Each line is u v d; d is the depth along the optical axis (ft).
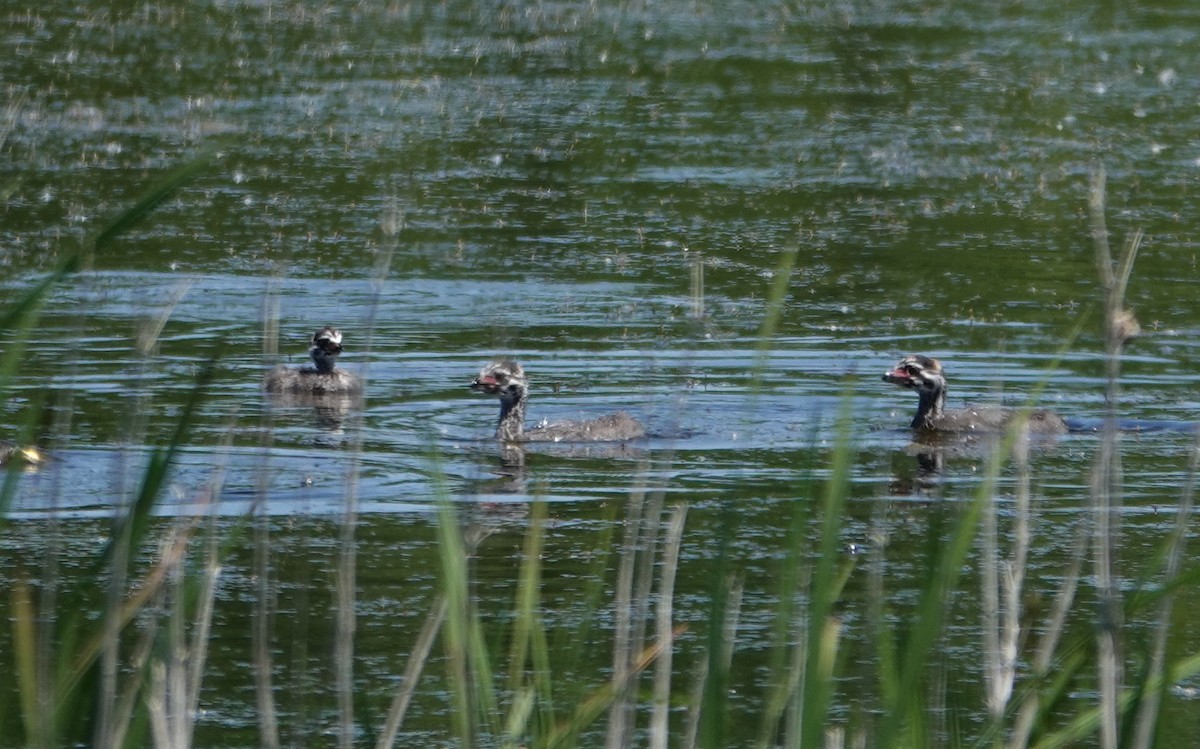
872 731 29.25
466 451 59.67
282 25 158.20
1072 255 90.12
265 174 105.91
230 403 63.77
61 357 68.64
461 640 26.78
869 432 62.85
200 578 27.96
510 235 93.30
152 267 85.15
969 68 143.74
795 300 81.20
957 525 27.14
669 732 36.55
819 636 25.14
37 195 98.07
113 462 55.11
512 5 172.04
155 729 25.63
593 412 64.34
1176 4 174.29
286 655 40.16
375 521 50.72
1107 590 26.91
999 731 27.61
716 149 115.75
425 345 73.97
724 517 26.37
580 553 47.78
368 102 128.16
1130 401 66.44
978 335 75.46
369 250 89.71
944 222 97.45
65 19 156.15
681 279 84.84
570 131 120.26
